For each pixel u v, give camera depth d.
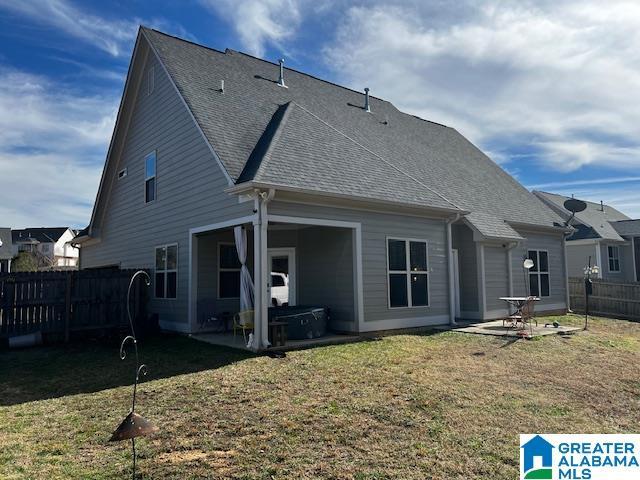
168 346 9.93
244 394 6.12
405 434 4.84
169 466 4.07
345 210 10.59
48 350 10.02
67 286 11.23
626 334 13.21
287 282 12.61
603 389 6.98
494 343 10.08
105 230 17.44
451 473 3.99
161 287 13.11
